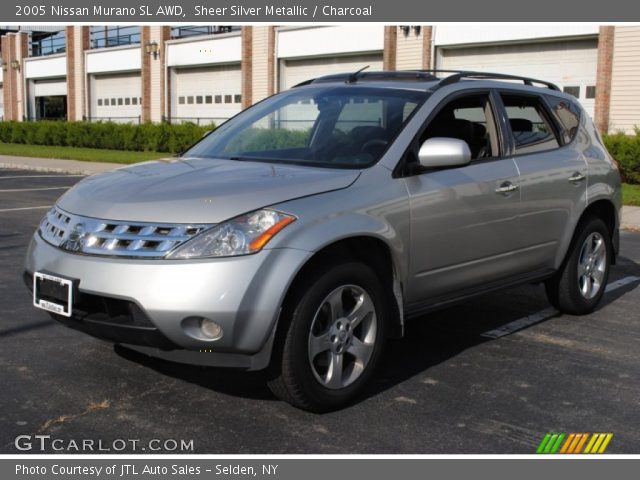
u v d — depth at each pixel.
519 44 23.20
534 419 3.90
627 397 4.25
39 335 5.12
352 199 3.95
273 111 5.07
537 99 5.63
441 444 3.58
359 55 27.92
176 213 3.62
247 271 3.49
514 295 6.70
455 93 4.83
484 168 4.84
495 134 5.08
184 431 3.66
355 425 3.77
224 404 3.99
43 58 45.66
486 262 4.89
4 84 50.03
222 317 3.46
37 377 4.33
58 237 3.90
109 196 3.89
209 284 3.45
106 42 41.06
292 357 3.67
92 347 4.88
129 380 4.31
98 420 3.76
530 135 5.43
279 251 3.56
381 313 4.13
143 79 37.12
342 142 4.45
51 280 3.78
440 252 4.49
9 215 11.32
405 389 4.29
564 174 5.51
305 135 4.66
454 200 4.53
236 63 33.03
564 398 4.21
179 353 3.62
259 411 3.91
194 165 4.36
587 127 6.11
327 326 3.86
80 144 36.09
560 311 6.07
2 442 3.50
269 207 3.66
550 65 22.61
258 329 3.51
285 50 30.06
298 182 3.88
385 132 4.45
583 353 5.04
